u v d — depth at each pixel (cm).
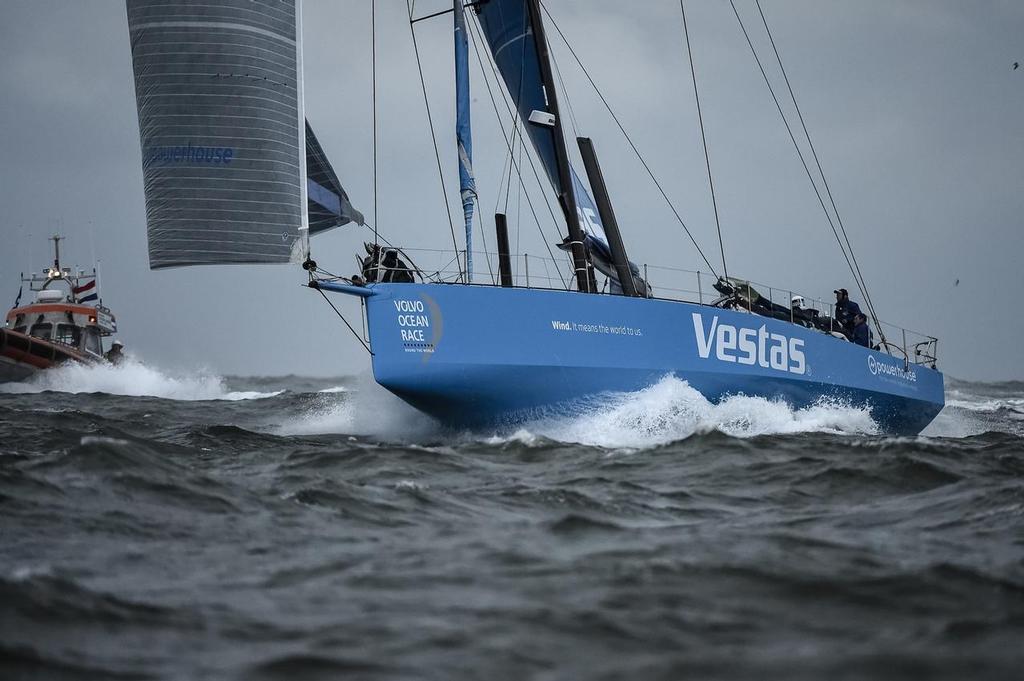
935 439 1369
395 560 626
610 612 525
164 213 1295
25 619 500
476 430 1298
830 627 507
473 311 1249
